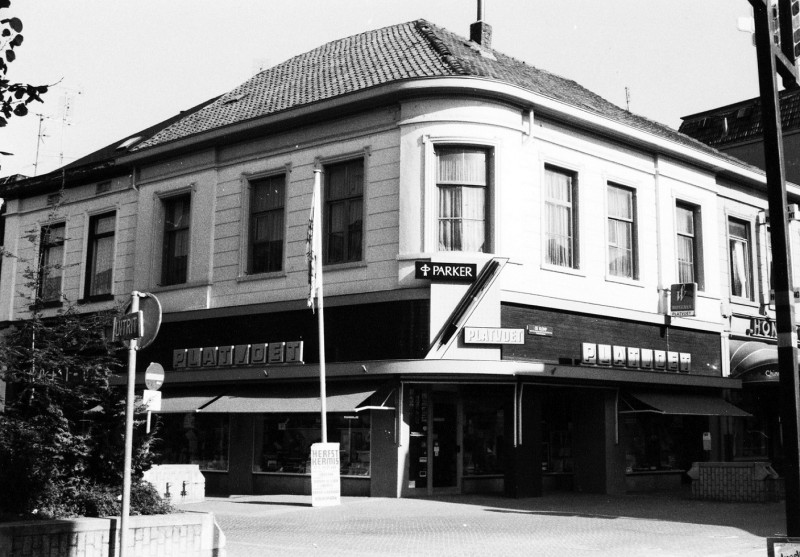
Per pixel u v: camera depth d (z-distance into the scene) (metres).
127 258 25.91
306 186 22.02
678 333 24.64
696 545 12.96
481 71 20.98
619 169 23.58
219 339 22.94
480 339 19.75
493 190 20.38
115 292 25.95
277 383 21.47
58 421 10.36
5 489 9.91
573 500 19.94
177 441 23.52
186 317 23.62
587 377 21.19
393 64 22.36
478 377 19.77
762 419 27.61
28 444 10.08
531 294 20.72
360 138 21.19
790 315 10.03
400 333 19.78
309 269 19.48
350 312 20.59
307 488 20.83
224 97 26.94
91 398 10.59
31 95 8.98
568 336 21.58
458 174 20.39
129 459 8.86
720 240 26.89
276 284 22.11
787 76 11.15
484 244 20.33
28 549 8.67
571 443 22.91
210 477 22.50
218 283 23.34
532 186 21.20
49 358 10.79
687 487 24.41
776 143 10.34
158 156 25.00
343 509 17.48
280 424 21.61
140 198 25.58
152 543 9.61
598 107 24.95
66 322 11.55
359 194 21.23
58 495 10.05
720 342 26.03
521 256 20.70
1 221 31.34
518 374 19.77
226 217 23.47
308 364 20.97
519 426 20.16
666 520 16.00
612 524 15.30
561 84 26.52
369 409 19.94
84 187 27.55
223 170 23.78
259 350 21.80
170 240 24.98
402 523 15.26
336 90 22.06
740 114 33.91
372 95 20.59
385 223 20.44
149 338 8.93
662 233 24.47
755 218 28.22
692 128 35.31
